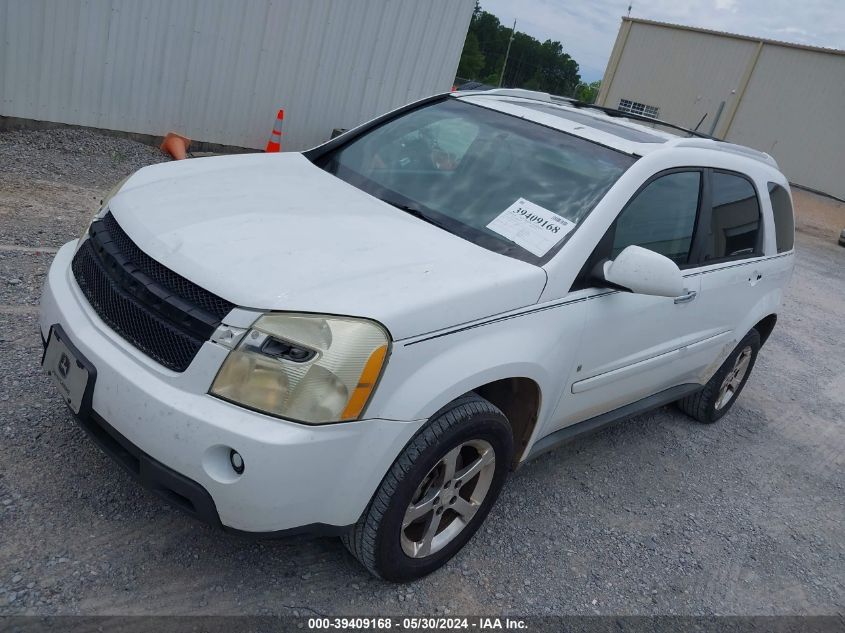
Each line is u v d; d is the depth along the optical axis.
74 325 2.60
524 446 3.23
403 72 10.16
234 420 2.23
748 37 25.22
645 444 4.76
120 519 2.87
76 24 7.68
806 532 4.20
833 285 12.25
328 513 2.43
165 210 2.81
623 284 3.05
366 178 3.59
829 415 6.16
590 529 3.65
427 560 2.90
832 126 23.61
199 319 2.33
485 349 2.67
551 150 3.57
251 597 2.67
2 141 7.40
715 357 4.67
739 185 4.34
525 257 3.02
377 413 2.39
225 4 8.46
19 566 2.54
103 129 8.31
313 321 2.30
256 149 9.56
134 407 2.34
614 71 28.77
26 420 3.28
